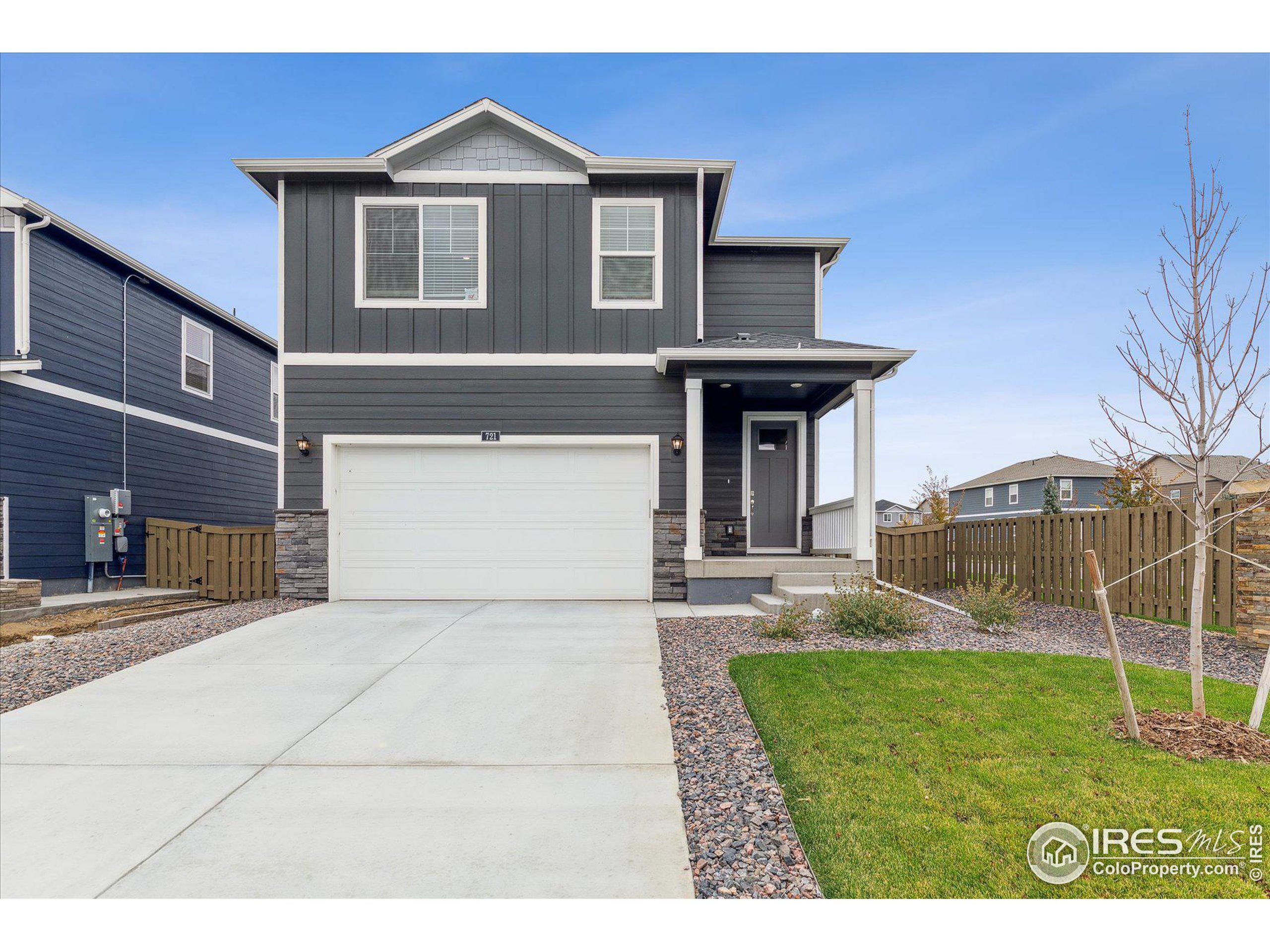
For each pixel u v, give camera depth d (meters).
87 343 10.77
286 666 5.73
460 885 2.74
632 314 9.52
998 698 4.63
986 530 10.40
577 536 9.42
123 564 10.82
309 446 9.29
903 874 2.76
